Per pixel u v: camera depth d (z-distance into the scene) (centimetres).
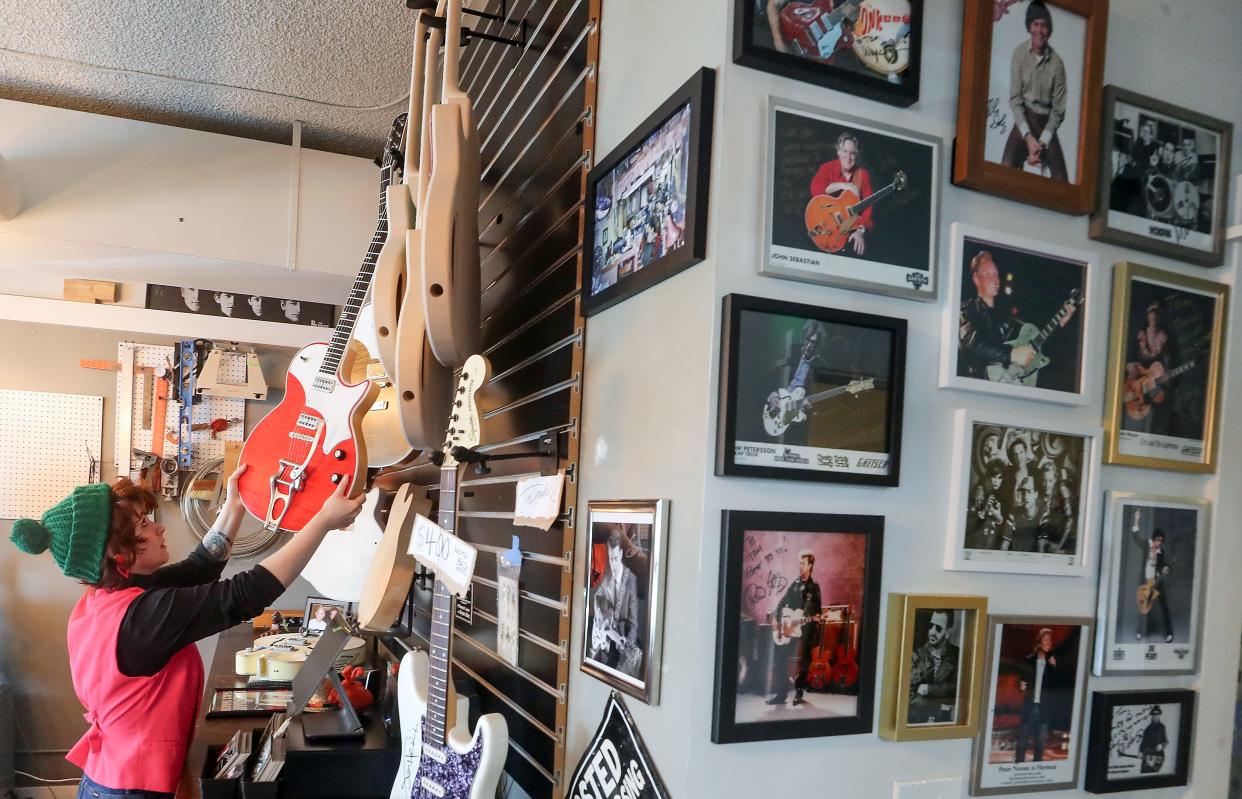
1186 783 123
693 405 98
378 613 188
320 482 212
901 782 104
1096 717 117
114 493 184
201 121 338
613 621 115
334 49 271
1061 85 113
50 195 307
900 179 103
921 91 107
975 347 107
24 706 380
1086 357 115
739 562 93
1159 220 121
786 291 97
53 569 387
